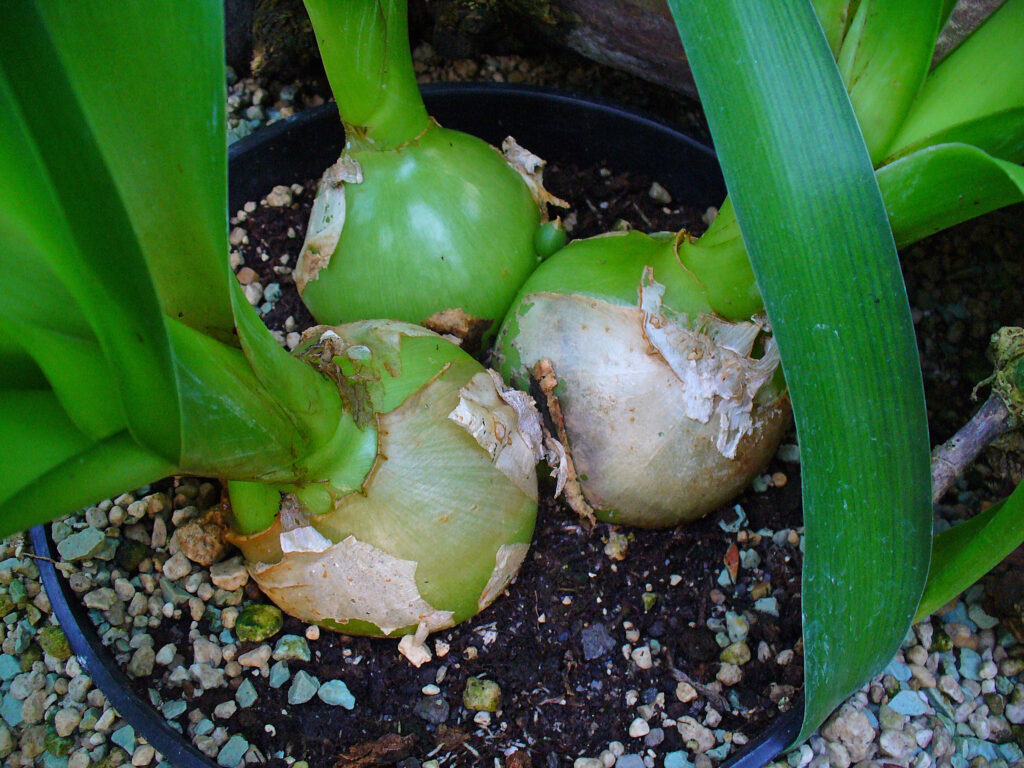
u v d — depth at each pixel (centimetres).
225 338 22
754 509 33
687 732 29
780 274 21
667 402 28
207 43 17
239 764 29
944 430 36
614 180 41
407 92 30
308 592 28
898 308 21
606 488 30
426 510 26
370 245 31
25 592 34
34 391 19
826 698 24
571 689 30
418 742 29
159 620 32
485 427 27
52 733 31
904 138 23
